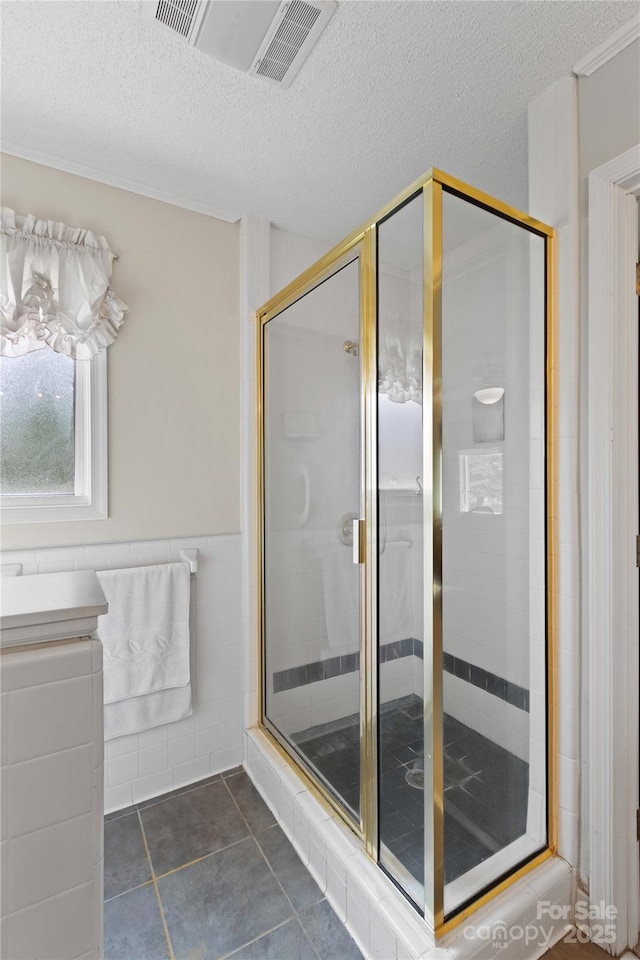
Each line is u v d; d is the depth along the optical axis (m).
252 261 2.03
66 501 1.70
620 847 1.22
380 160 1.68
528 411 1.39
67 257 1.62
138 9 1.10
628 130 1.19
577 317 1.29
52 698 0.60
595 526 1.25
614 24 1.15
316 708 1.67
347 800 1.47
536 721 1.38
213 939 1.26
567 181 1.30
